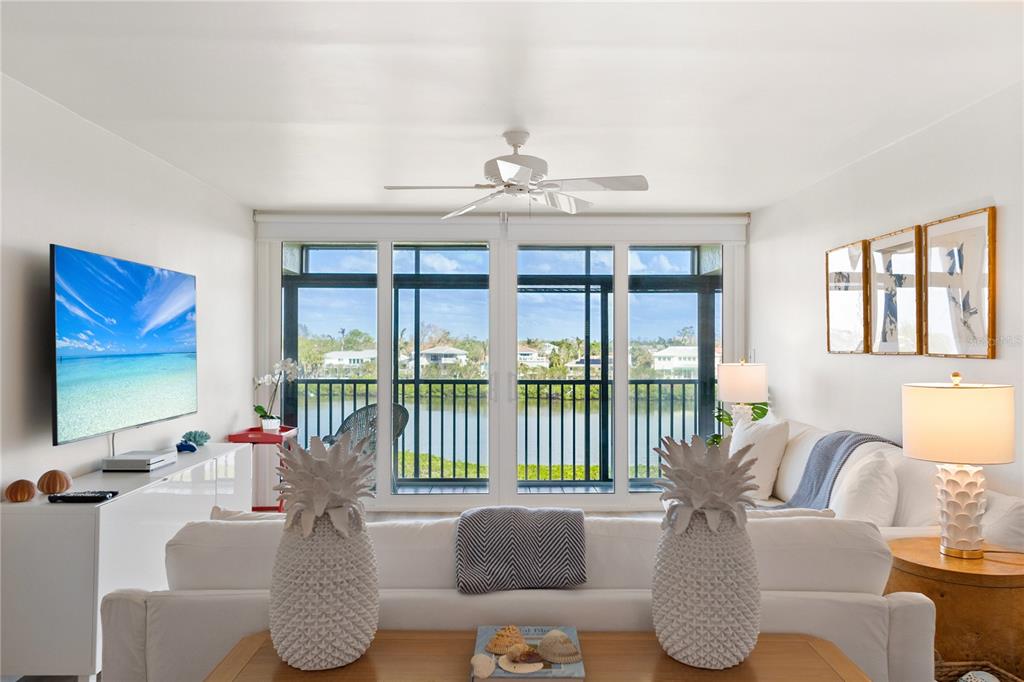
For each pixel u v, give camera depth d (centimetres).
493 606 160
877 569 167
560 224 552
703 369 562
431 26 221
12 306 268
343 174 422
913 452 247
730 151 371
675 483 144
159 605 158
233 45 235
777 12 212
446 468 554
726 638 135
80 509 254
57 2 204
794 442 414
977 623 221
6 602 254
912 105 297
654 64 252
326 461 137
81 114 307
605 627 160
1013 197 272
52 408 275
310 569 136
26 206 275
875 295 369
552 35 228
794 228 477
